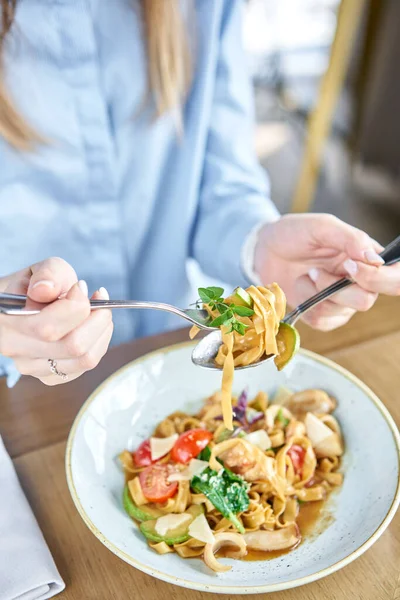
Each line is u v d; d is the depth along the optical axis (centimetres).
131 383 70
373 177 226
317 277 73
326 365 71
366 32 210
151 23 89
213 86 101
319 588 56
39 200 94
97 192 96
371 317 85
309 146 211
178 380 73
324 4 299
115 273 102
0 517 60
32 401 75
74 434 63
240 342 62
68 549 59
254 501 63
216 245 96
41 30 86
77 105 90
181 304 111
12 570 56
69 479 59
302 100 268
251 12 301
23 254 96
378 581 56
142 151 97
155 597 55
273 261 78
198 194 103
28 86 87
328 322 73
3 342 53
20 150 89
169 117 96
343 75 209
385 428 64
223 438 68
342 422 69
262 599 55
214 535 59
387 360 79
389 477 60
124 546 56
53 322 51
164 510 62
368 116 217
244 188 100
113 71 92
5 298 52
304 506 63
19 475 66
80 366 54
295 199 214
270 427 69
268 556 59
